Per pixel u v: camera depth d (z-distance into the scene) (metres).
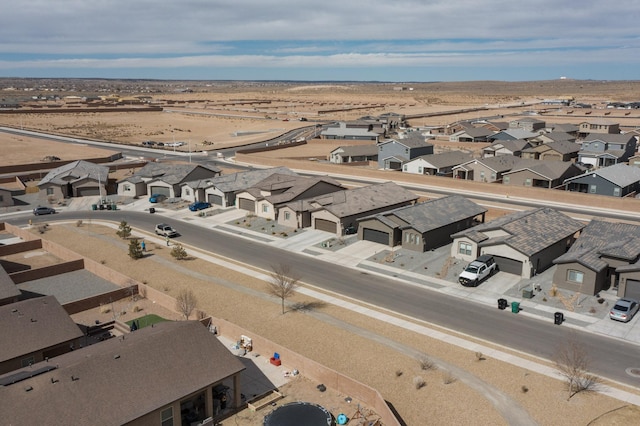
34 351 34.38
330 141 146.00
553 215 60.38
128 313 45.41
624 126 161.75
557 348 38.31
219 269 56.19
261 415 30.86
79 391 26.92
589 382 33.78
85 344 40.03
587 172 87.75
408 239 60.84
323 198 71.81
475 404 31.75
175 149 139.88
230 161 121.88
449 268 54.69
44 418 25.06
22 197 91.94
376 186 77.25
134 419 26.38
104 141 151.75
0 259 59.59
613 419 29.66
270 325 42.88
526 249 51.31
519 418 30.31
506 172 95.25
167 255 60.94
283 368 36.19
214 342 32.69
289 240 65.94
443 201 67.44
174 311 45.50
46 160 118.94
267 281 52.53
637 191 85.56
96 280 53.44
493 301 46.81
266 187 79.56
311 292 49.62
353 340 40.09
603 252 48.56
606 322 42.19
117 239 67.38
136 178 92.62
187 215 79.25
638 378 34.25
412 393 33.06
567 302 45.94
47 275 54.28
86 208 84.69
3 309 36.84
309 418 29.16
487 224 57.91
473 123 161.00
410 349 38.62
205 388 29.56
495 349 38.44
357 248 62.06
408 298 47.91
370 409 31.19
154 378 28.84
